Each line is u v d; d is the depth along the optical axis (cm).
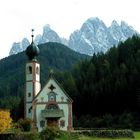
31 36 12062
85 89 15550
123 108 14712
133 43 18112
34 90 11594
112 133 9225
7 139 7231
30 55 11881
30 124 10088
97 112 15125
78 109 15475
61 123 11006
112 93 14950
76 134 8412
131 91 14600
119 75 15562
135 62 16088
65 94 11119
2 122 7900
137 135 10125
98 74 16662
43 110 11069
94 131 9212
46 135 6994
